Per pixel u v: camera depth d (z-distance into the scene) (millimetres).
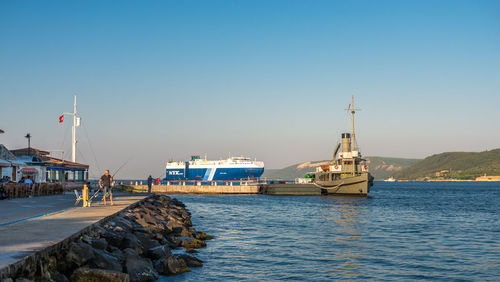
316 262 20484
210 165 149625
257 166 145750
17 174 50906
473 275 18359
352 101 87375
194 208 55844
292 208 55844
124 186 99188
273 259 21031
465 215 47906
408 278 17719
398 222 39062
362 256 22109
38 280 10391
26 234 13906
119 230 19250
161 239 22203
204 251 22875
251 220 40062
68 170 66000
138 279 14484
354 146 87688
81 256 12742
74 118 74750
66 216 20453
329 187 88562
